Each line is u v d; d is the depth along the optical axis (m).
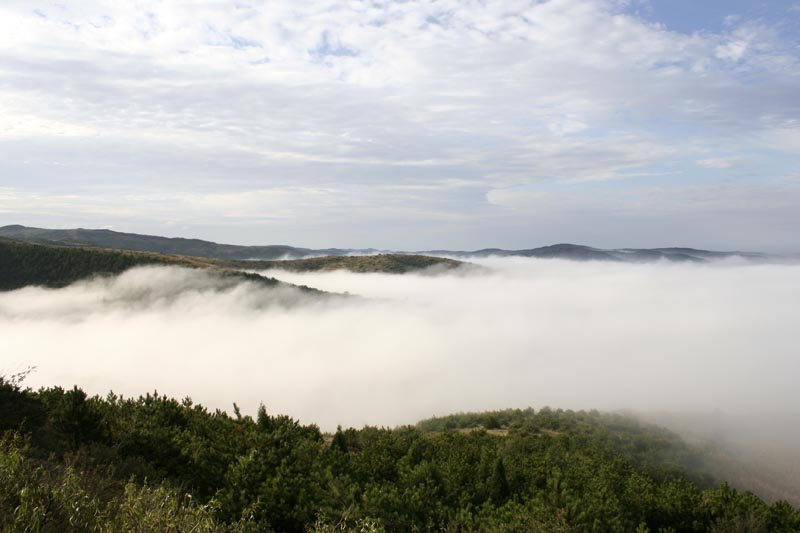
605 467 21.44
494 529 11.17
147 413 14.66
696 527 14.35
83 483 8.10
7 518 5.59
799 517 14.66
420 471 14.16
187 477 11.61
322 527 9.24
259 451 12.20
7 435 10.07
